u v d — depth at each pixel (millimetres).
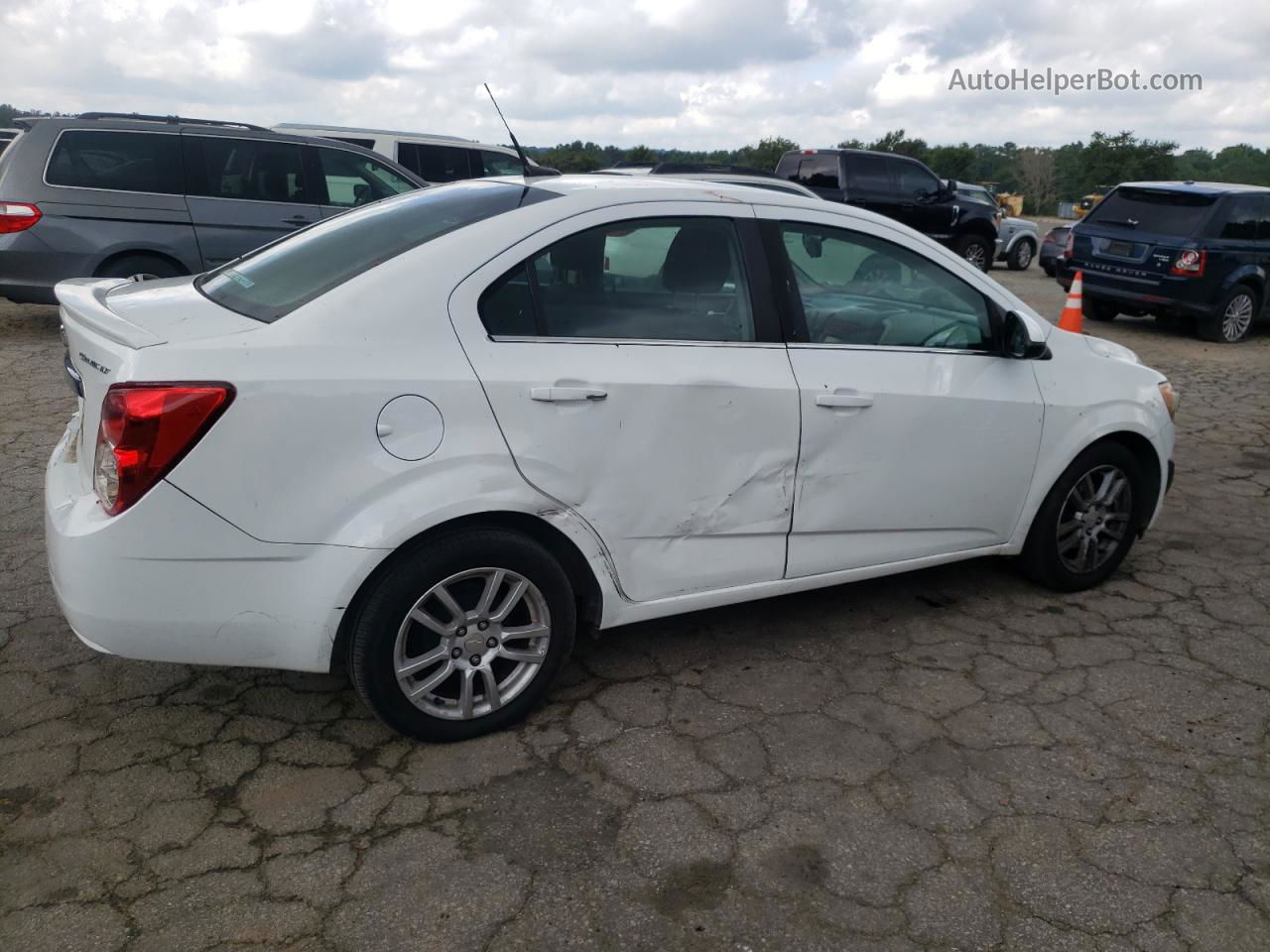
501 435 2811
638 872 2504
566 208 3033
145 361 2498
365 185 8930
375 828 2639
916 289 3629
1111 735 3168
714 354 3164
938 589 4270
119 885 2406
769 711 3264
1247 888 2500
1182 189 11297
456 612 2896
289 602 2676
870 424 3430
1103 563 4266
